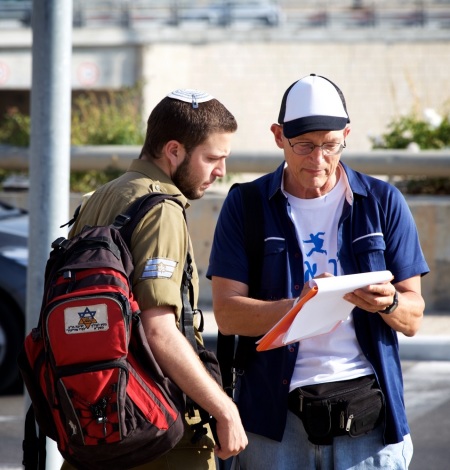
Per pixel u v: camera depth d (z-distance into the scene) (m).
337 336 8.09
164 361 6.96
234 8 77.38
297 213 8.21
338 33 73.25
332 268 8.12
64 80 10.89
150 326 6.99
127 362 6.81
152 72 71.81
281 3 80.69
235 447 7.04
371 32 72.94
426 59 72.56
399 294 7.90
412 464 13.98
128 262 7.03
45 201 10.84
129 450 6.79
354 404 7.86
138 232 7.18
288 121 7.88
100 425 6.64
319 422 7.88
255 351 8.25
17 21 76.88
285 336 7.25
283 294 8.15
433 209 21.73
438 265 21.81
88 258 6.87
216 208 22.42
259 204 8.27
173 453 7.48
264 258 8.19
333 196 8.21
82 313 6.65
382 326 8.12
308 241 8.18
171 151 7.64
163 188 7.60
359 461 8.00
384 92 72.81
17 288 17.88
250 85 74.00
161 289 7.01
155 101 71.94
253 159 23.25
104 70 71.88
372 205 8.16
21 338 18.02
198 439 7.36
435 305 21.91
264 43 73.75
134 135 30.31
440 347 13.34
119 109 36.12
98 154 23.77
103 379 6.60
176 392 7.11
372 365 8.05
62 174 10.91
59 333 6.66
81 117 35.97
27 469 7.79
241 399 8.32
